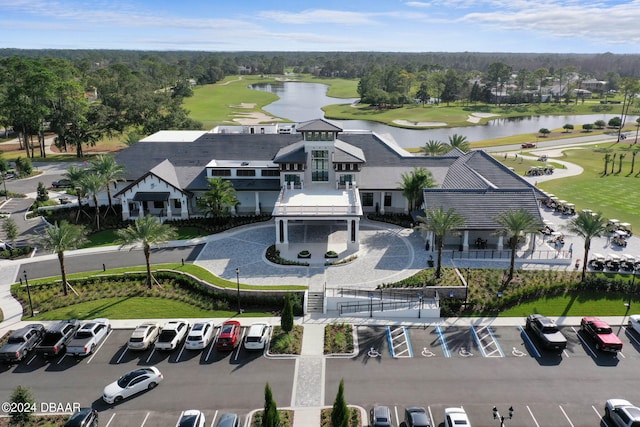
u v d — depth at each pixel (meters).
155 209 72.00
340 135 77.75
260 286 49.59
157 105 126.38
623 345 40.97
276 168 70.25
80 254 60.62
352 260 55.50
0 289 51.97
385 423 30.27
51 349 39.34
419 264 54.16
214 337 42.53
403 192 65.81
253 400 34.31
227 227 66.56
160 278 53.00
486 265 53.75
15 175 96.62
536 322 42.12
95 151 122.00
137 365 38.72
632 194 84.50
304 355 39.69
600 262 53.03
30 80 105.12
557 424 31.97
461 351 40.16
